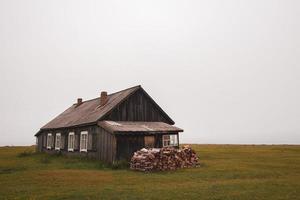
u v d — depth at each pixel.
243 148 50.81
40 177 17.91
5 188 14.51
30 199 12.18
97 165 24.84
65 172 20.27
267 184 15.23
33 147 61.19
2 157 34.38
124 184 15.72
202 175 18.75
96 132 28.84
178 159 22.42
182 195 12.78
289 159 29.03
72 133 33.69
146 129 27.33
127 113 30.67
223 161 27.38
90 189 14.17
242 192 13.31
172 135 29.45
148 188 14.38
